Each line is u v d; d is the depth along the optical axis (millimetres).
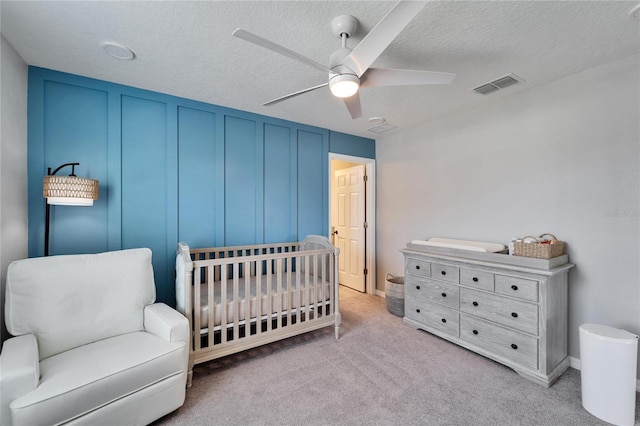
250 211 3176
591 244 2207
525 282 2127
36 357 1447
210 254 2922
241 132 3100
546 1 1443
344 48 1539
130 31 1719
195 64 2111
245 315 2344
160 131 2635
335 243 4953
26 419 1242
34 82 2139
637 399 1865
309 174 3637
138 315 2010
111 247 2418
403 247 3855
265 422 1683
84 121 2322
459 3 1460
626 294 2051
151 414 1603
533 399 1886
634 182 2016
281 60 2051
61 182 1931
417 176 3645
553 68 2174
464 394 1937
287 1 1451
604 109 2135
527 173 2578
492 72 2230
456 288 2598
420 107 2977
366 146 4191
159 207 2635
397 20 1177
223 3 1474
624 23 1623
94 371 1469
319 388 2004
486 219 2904
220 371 2221
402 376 2146
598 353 1722
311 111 3109
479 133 2955
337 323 2789
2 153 1764
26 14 1559
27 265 1719
